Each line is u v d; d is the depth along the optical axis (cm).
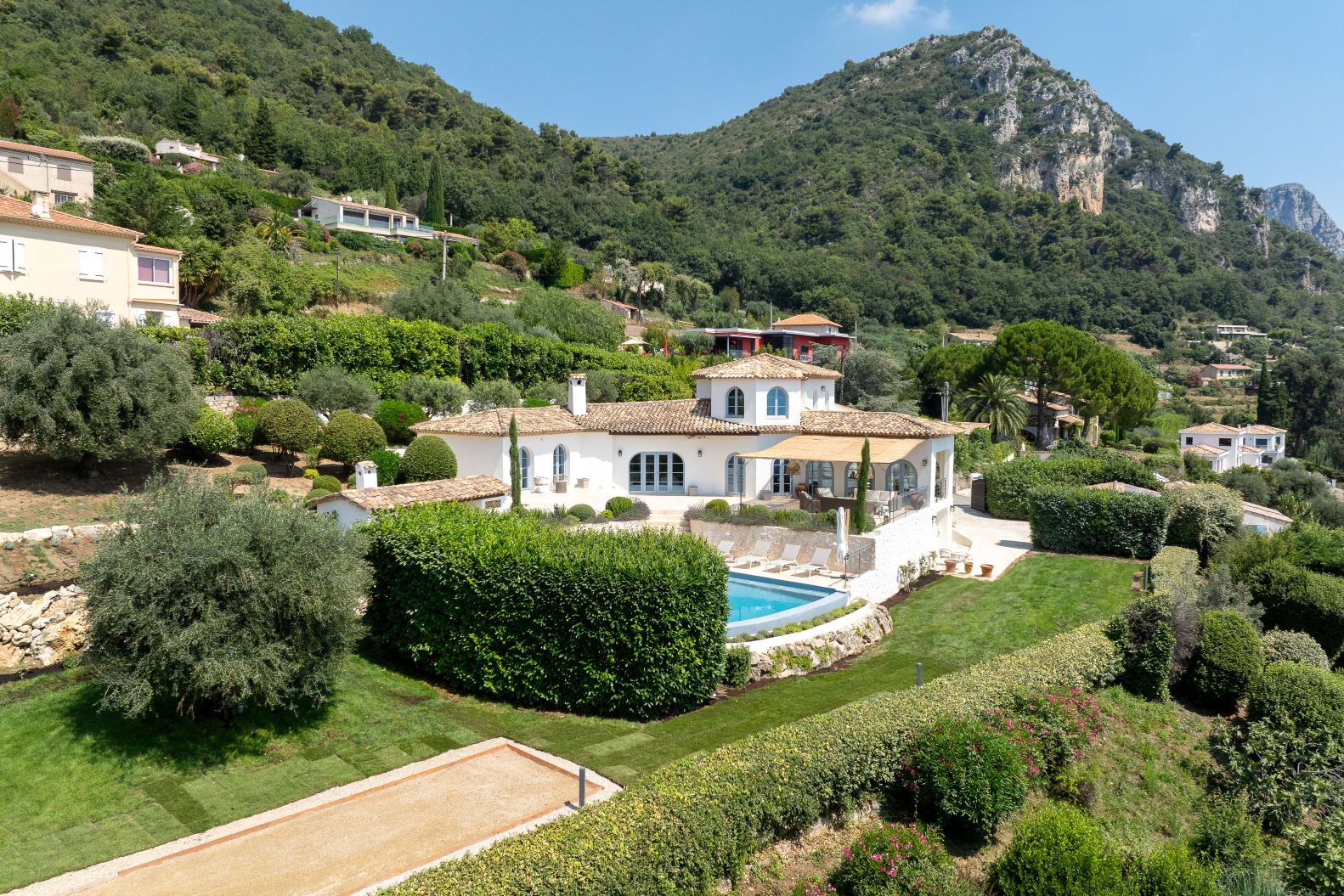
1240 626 2603
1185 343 19338
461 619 2312
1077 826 1555
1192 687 2572
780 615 2770
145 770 1761
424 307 7862
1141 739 2284
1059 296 19212
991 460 6812
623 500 4294
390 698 2248
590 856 1195
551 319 9262
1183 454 9375
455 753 1933
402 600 2483
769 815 1448
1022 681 2111
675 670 2120
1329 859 1703
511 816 1611
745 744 1602
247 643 1798
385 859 1453
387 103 19362
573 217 17100
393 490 3200
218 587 1783
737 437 4631
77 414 2869
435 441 3878
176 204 8081
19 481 2995
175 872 1415
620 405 5012
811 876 1434
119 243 5347
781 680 2491
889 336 14800
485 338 6056
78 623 2330
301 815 1628
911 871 1374
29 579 2339
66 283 5078
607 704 2156
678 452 4722
